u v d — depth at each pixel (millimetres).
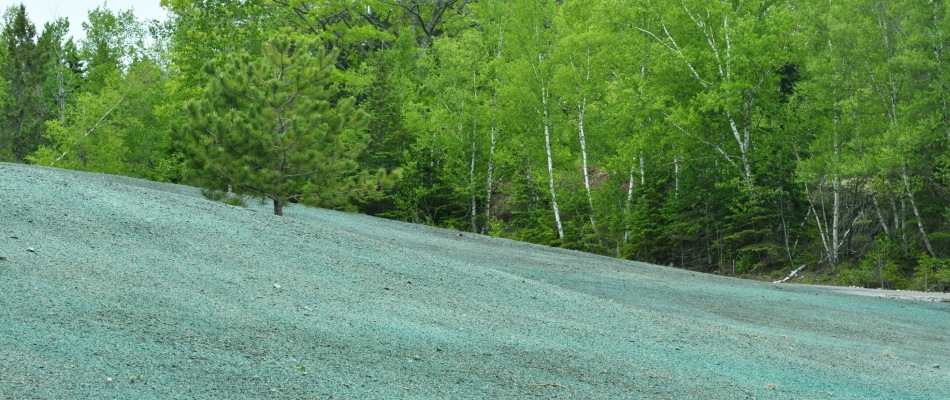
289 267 12078
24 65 45812
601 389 7574
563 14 42812
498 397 6961
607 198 36375
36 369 6301
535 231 37062
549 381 7664
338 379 6980
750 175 31250
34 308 7945
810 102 29547
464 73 40656
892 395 8422
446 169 40938
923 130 26031
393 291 11586
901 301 18000
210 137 19969
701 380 8359
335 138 20719
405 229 27359
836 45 28828
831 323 13992
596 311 12180
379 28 55500
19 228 11430
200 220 14133
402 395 6734
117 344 7180
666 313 13156
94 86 55500
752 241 32281
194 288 9859
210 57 34000
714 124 32156
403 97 43281
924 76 27297
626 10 33969
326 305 10039
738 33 30922
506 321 10523
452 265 14516
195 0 34406
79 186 15047
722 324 12664
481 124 40250
